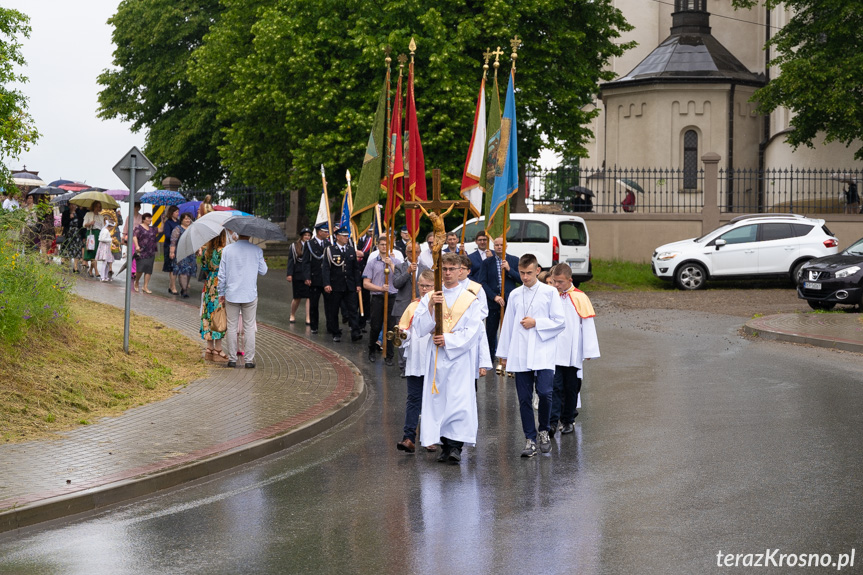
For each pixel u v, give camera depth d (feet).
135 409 33.45
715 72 125.59
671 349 52.29
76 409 32.40
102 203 84.84
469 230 80.43
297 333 57.72
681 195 125.39
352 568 18.40
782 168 119.75
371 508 22.97
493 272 45.27
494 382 43.75
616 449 29.35
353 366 45.52
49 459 26.17
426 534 20.68
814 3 102.37
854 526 20.79
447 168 88.43
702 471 26.12
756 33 137.18
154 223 109.70
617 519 21.62
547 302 29.81
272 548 19.75
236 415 32.99
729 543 19.67
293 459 28.55
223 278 42.86
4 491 22.89
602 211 131.03
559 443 30.63
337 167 94.12
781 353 49.75
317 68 90.33
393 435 32.19
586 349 32.19
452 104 85.25
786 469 26.16
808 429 31.35
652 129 126.21
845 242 98.02
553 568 18.25
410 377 29.81
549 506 22.91
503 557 18.98
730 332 59.26
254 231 42.45
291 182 105.70
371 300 49.47
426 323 28.73
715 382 41.37
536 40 93.15
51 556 19.29
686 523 21.17
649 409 35.78
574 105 97.30
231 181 131.75
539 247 77.77
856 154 103.71
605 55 101.50
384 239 49.06
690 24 133.90
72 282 44.29
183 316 56.65
